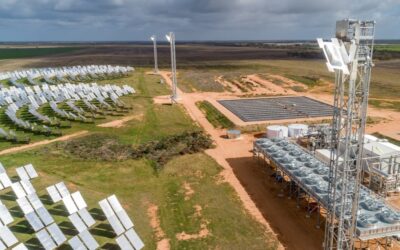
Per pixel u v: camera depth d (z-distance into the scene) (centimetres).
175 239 3192
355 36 2286
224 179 4428
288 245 3083
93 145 5562
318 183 3375
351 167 2991
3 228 2859
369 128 6512
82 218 3209
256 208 3722
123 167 4791
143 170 4725
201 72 14062
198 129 6556
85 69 12644
